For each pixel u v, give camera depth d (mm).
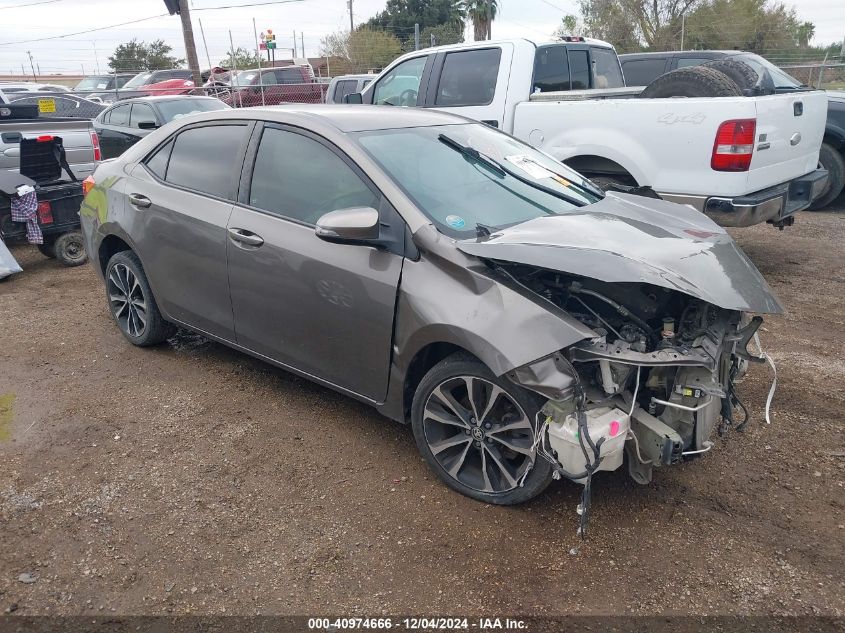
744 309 2859
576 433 2766
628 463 3201
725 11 31391
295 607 2660
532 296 2900
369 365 3461
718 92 6016
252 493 3354
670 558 2887
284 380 4547
